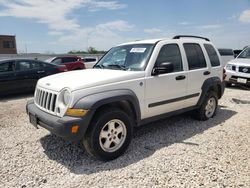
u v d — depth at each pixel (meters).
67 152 3.92
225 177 3.09
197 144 4.15
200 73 5.13
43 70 9.66
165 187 2.90
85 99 3.33
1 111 6.74
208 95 5.46
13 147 4.12
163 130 4.91
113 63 4.66
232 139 4.36
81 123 3.25
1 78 8.59
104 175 3.19
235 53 19.08
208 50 5.56
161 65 4.12
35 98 4.12
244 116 5.91
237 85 10.43
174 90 4.57
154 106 4.25
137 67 4.21
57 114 3.46
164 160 3.56
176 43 4.78
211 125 5.22
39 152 3.93
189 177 3.10
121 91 3.67
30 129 5.05
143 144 4.20
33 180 3.12
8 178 3.16
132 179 3.08
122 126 3.74
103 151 3.53
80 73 4.14
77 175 3.22
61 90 3.46
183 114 5.97
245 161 3.50
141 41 4.79
